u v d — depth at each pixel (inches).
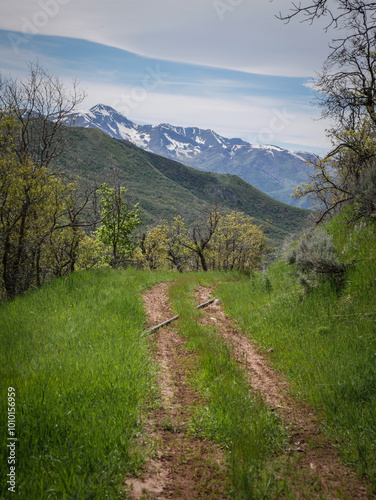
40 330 303.3
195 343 302.7
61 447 143.7
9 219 603.2
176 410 198.8
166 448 162.1
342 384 207.6
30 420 158.1
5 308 396.2
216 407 192.4
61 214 666.2
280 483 135.6
